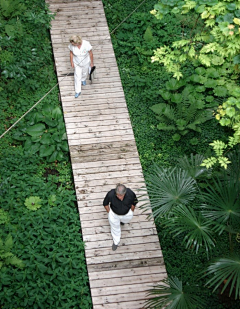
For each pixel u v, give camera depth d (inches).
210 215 291.7
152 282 342.3
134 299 334.0
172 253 366.0
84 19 505.4
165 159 419.5
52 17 491.2
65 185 397.7
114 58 473.7
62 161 411.2
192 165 352.2
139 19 502.9
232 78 457.7
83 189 385.1
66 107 433.4
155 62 474.9
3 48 467.2
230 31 267.7
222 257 273.7
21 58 457.4
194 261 363.3
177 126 429.1
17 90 443.8
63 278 338.3
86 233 361.7
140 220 368.8
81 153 405.4
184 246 369.7
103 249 354.9
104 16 510.0
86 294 340.5
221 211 291.6
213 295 346.0
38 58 459.5
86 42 406.3
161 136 431.2
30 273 339.3
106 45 483.8
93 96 442.0
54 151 408.5
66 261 343.3
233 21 271.1
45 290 335.3
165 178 313.4
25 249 348.5
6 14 490.0
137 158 406.3
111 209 330.6
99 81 453.1
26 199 374.0
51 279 335.0
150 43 482.6
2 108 434.0
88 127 421.7
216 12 274.1
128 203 324.5
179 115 432.1
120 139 416.8
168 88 449.1
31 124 422.3
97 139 414.9
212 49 301.4
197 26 494.9
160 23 501.0
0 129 418.9
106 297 334.3
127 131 422.3
